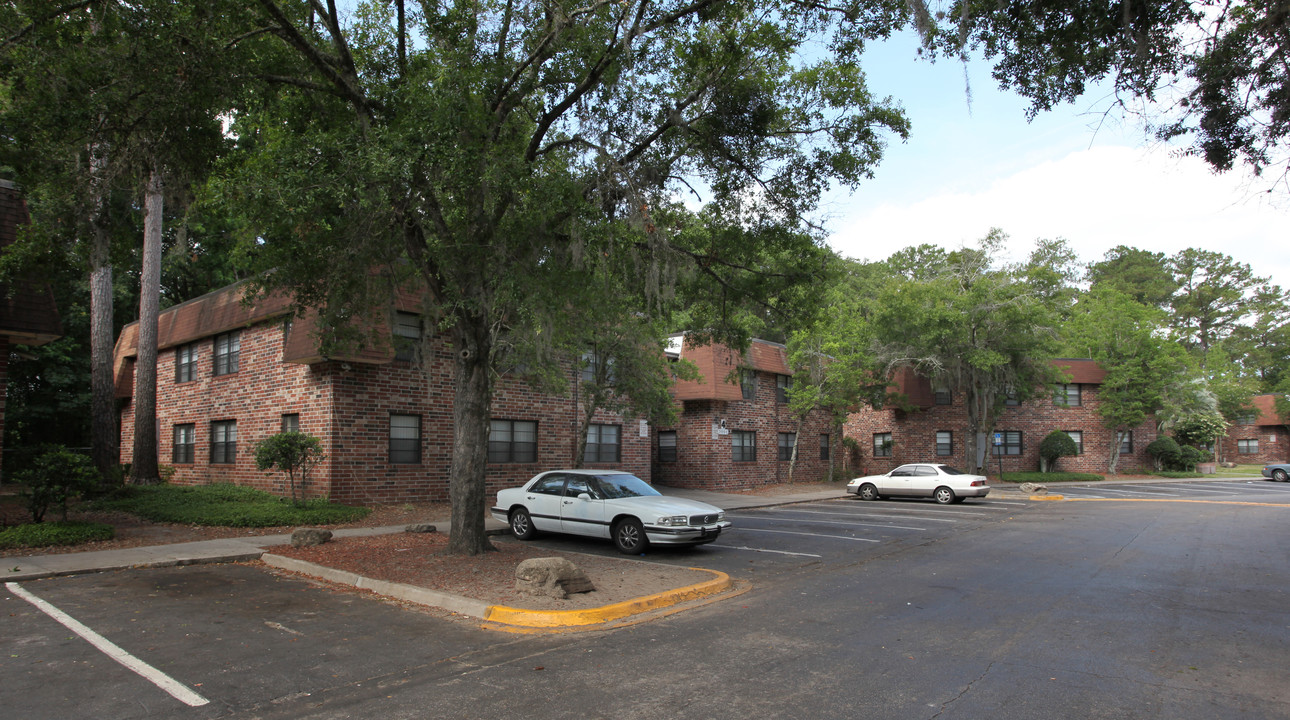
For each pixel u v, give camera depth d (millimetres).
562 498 13508
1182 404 42812
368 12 11406
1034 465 39406
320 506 16031
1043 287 31969
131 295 29266
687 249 12883
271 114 11234
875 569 11406
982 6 8336
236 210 10344
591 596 8508
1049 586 9938
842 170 11656
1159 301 70062
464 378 11289
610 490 13297
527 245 10219
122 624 7402
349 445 17766
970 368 32312
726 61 10773
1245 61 7941
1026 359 33156
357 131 9914
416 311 18469
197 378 22906
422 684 5664
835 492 27891
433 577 9406
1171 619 7988
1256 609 8508
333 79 10266
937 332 29828
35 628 7223
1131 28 7934
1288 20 7555
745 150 11711
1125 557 12617
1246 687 5695
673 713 5047
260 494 17953
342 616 7875
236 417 20875
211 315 22062
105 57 9148
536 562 8570
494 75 10117
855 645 6855
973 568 11477
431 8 10406
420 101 9188
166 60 9039
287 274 10711
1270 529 16922
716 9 10109
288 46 10961
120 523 14789
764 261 13688
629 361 18922
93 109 9117
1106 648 6789
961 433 37188
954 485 23906
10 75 9250
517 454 21688
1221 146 8430
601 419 24344
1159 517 19766
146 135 10031
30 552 11406
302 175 8742
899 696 5414
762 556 12734
